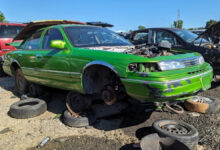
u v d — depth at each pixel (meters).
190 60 2.84
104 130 3.11
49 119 3.60
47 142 2.82
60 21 4.91
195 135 2.51
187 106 3.67
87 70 3.08
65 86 3.46
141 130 3.03
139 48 3.61
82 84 3.11
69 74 3.25
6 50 6.96
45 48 3.92
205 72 2.93
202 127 3.02
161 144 2.41
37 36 4.37
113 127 3.19
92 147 2.64
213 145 2.58
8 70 5.31
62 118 3.60
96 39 3.81
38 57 3.89
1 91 5.59
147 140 2.29
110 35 4.19
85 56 3.02
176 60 2.67
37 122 3.49
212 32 5.04
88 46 3.44
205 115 3.45
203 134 2.83
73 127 3.25
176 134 2.52
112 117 3.52
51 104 4.40
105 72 3.16
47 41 3.94
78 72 3.10
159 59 2.56
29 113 3.66
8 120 3.62
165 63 2.55
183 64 2.71
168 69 2.54
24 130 3.21
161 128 2.70
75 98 3.51
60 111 3.97
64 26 3.78
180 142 2.29
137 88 2.52
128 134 2.93
